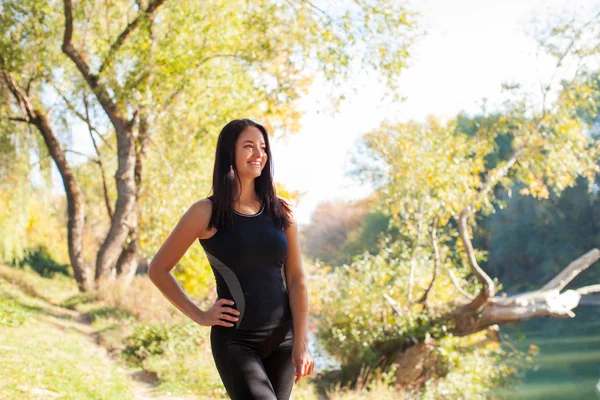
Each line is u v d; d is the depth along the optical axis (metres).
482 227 40.53
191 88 15.12
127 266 19.97
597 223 36.88
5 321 10.35
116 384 7.55
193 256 14.10
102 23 17.02
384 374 11.35
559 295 13.08
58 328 12.14
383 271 12.87
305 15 14.52
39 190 21.38
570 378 14.36
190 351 10.27
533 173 14.13
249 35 15.03
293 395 9.24
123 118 18.12
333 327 12.58
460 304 13.05
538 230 38.53
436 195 12.74
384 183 12.93
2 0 14.42
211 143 15.56
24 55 15.34
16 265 24.42
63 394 6.03
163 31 15.33
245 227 3.10
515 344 20.16
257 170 3.17
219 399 8.34
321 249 54.34
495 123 13.97
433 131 13.16
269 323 3.07
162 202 16.02
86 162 22.94
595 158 14.35
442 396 11.62
